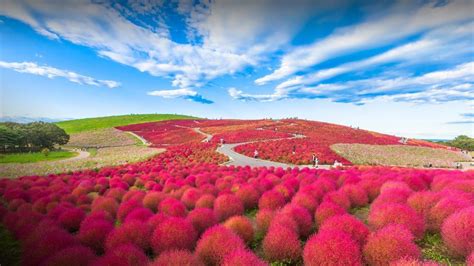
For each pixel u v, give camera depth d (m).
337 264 4.09
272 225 5.84
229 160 28.39
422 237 5.82
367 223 7.09
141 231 5.72
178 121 104.25
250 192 9.21
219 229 5.18
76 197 10.86
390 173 12.32
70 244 5.59
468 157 40.81
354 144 42.78
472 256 4.36
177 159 28.56
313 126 67.50
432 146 51.03
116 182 14.16
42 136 61.72
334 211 6.70
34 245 5.36
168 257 4.21
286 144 38.06
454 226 5.14
